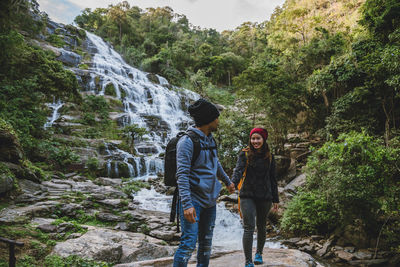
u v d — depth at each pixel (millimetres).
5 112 12500
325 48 21344
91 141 15367
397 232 7285
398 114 14188
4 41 15914
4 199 7168
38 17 33469
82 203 8180
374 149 7016
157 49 52219
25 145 11477
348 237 7895
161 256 5480
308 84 18250
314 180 8820
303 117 20547
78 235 5574
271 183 2912
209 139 2123
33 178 9164
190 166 1939
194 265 3301
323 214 8195
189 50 52375
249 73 16891
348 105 14555
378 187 6945
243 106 17125
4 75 15789
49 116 17750
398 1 14023
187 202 1794
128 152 16391
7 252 4371
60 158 12336
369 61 13383
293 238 8539
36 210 6695
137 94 26859
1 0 16844
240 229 9289
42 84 17344
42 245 4859
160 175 14930
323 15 37625
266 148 2846
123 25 53344
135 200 10344
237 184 2818
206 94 37344
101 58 36000
